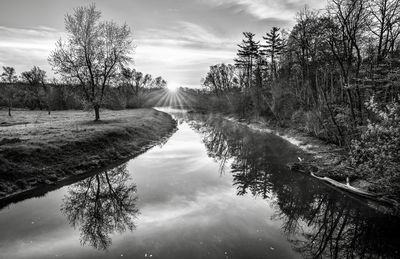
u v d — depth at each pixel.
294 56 38.12
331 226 9.86
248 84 59.00
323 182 14.30
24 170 12.88
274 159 20.02
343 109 18.02
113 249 7.84
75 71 27.75
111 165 17.25
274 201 11.98
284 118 34.94
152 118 40.50
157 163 18.31
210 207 11.03
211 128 42.12
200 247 7.95
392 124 9.97
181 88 150.75
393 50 19.97
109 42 29.59
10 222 9.44
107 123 27.94
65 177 14.12
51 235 8.64
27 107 63.00
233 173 16.36
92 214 10.44
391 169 9.48
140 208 10.83
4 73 62.97
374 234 9.17
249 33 55.72
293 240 8.66
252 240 8.49
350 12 17.36
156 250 7.77
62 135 18.59
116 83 31.89
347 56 19.41
